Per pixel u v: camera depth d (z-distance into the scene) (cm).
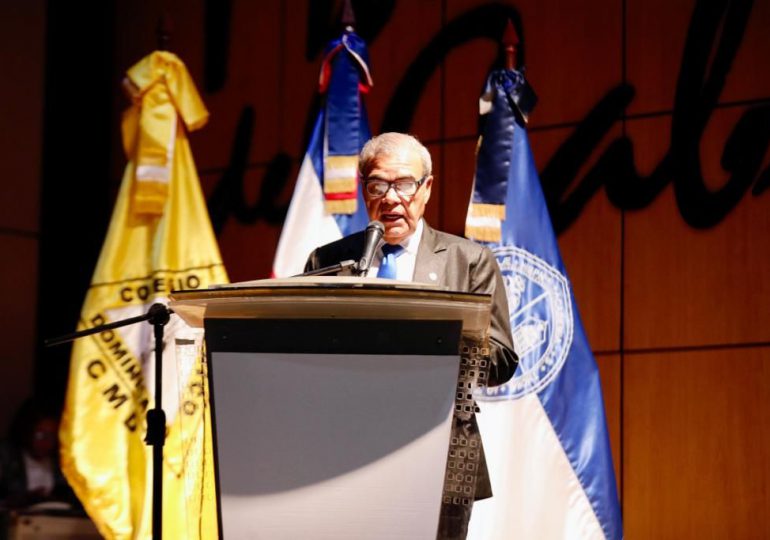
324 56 743
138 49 1073
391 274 468
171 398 734
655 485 812
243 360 348
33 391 1052
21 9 1082
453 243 479
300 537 340
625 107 849
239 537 341
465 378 360
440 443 341
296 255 720
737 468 786
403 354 345
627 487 821
